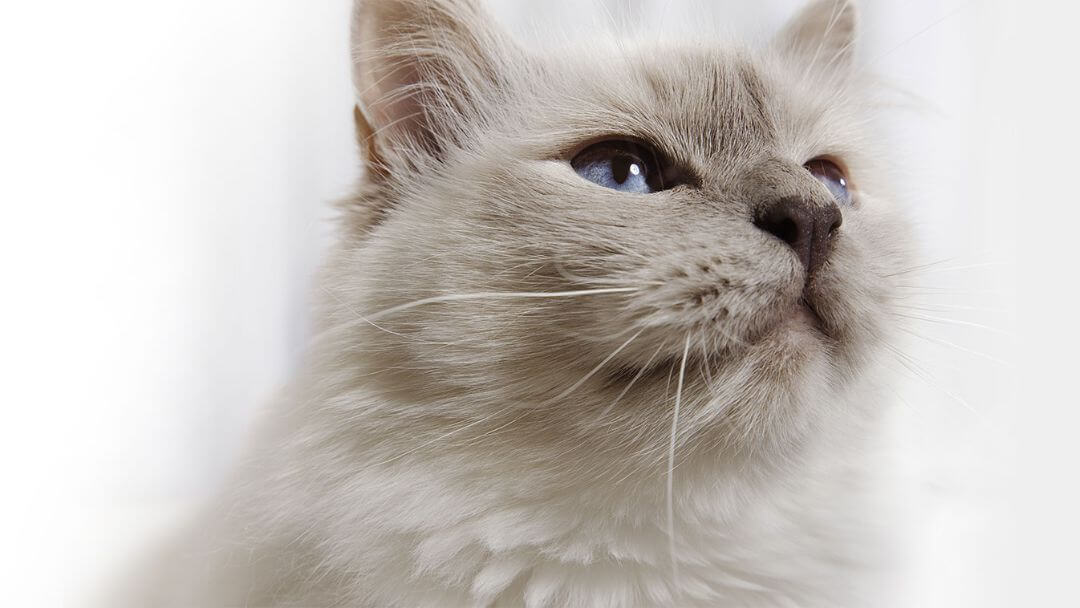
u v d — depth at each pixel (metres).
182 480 0.43
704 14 0.37
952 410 0.37
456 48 0.32
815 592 0.31
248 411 0.43
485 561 0.28
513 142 0.30
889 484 0.33
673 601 0.29
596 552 0.28
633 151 0.29
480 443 0.28
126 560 0.35
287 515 0.30
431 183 0.30
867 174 0.34
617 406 0.27
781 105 0.30
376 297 0.29
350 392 0.29
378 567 0.29
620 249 0.27
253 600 0.30
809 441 0.29
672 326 0.26
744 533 0.29
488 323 0.28
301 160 0.45
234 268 0.44
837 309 0.27
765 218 0.27
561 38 0.34
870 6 0.43
